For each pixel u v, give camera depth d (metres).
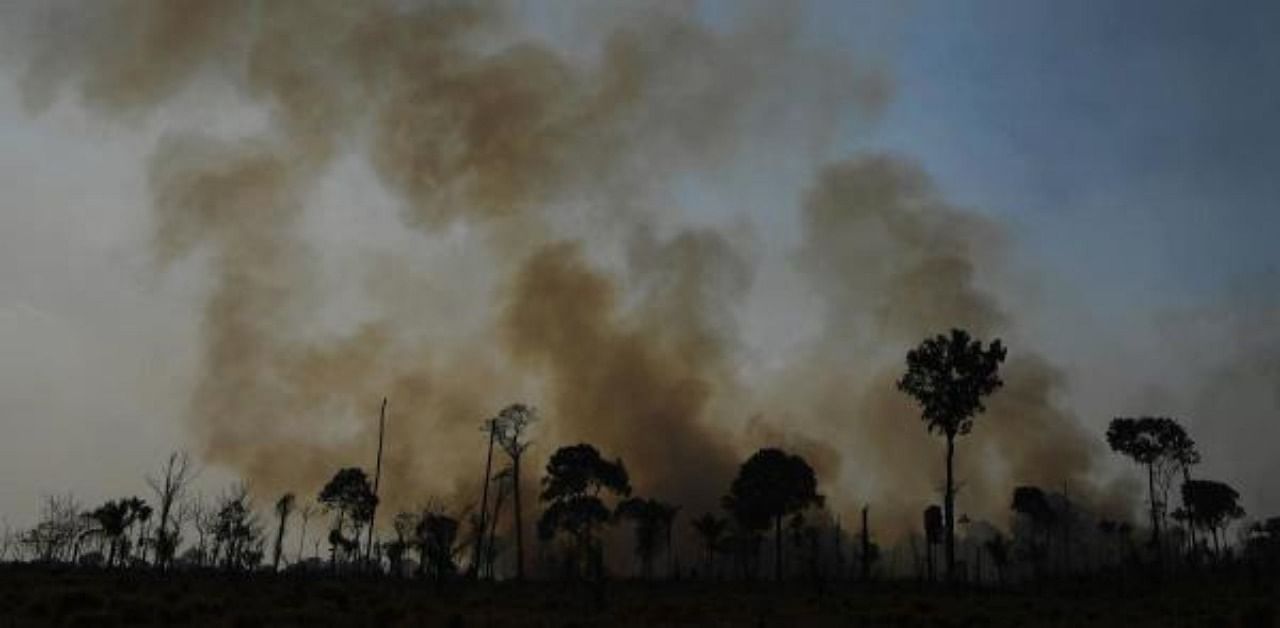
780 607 45.34
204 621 30.70
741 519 80.56
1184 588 55.12
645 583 69.00
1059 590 57.81
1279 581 56.28
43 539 71.06
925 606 44.44
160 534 58.84
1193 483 79.62
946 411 62.09
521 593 52.84
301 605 36.16
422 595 47.06
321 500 76.50
